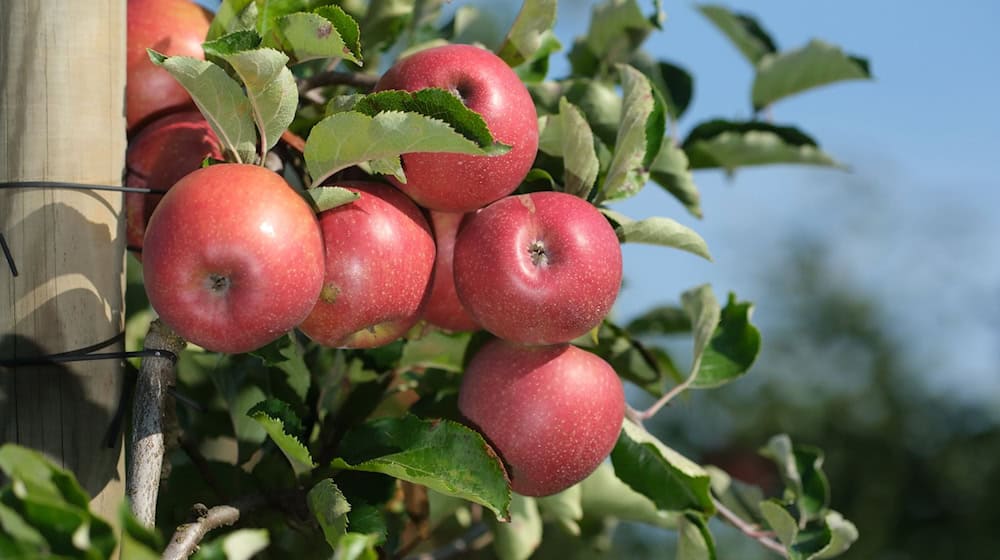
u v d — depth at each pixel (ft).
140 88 3.32
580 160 3.31
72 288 3.03
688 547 3.52
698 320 3.68
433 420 3.20
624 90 3.39
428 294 3.20
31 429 3.00
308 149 3.05
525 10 3.45
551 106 3.61
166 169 3.25
